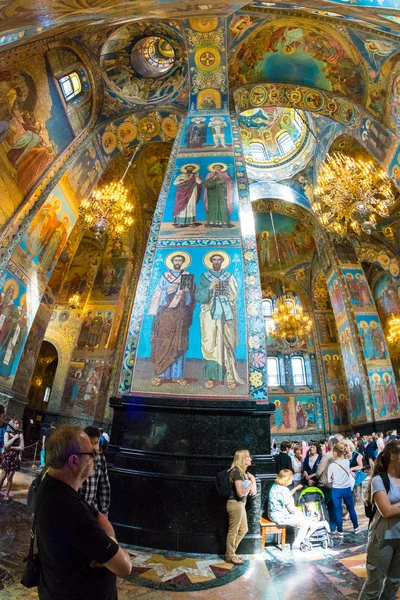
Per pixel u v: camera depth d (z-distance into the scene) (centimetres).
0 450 681
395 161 1112
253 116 1895
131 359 642
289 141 1884
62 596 151
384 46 991
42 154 1068
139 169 1670
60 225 1154
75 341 1725
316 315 2202
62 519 155
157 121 1296
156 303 696
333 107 1269
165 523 500
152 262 753
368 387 1530
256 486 516
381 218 1622
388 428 1455
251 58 1166
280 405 2033
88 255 1895
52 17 546
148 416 578
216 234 789
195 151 986
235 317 670
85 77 1168
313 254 2123
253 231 797
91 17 627
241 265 738
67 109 1143
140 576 395
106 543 154
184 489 515
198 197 865
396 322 1681
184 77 1210
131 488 529
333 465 571
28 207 1027
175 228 805
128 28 1112
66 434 180
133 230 1842
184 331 658
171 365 625
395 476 270
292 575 401
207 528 491
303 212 1883
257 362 623
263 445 558
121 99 1261
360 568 418
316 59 1163
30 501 244
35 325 1307
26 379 1229
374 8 667
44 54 992
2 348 952
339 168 1138
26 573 169
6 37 583
